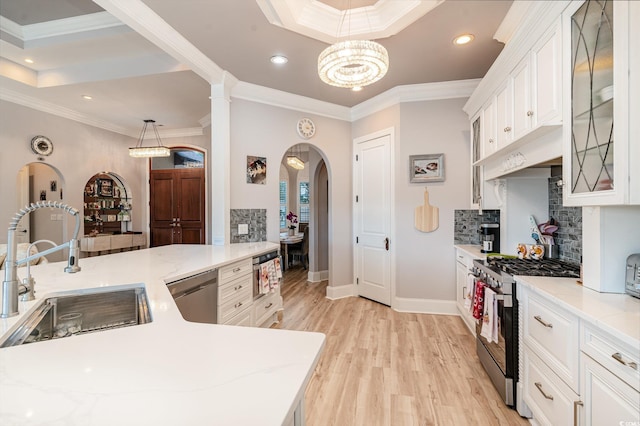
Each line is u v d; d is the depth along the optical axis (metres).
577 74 1.59
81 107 4.84
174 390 0.68
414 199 3.87
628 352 1.09
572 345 1.41
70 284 1.69
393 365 2.53
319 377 2.36
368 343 2.95
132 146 6.36
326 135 4.44
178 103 4.64
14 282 1.28
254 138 3.88
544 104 1.87
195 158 6.93
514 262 2.37
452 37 2.71
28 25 3.25
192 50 2.91
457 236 3.74
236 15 2.41
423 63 3.19
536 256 2.54
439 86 3.71
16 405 0.62
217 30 2.62
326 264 5.78
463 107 3.49
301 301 4.34
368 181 4.39
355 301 4.34
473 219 3.69
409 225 3.89
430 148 3.81
